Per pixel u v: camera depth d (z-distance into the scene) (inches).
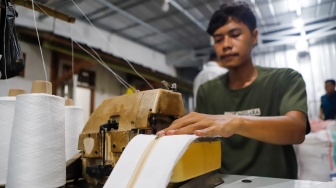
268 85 46.1
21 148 24.8
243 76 49.2
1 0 30.8
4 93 83.7
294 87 40.8
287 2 134.3
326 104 146.6
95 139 29.4
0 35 30.7
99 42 162.9
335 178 27.9
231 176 32.2
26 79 121.9
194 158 23.2
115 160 27.5
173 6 138.5
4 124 28.4
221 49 46.6
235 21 44.9
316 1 137.5
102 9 140.6
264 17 152.9
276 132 30.9
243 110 47.5
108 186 21.3
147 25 163.6
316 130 70.7
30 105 25.3
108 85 172.9
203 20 155.2
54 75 135.3
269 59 191.9
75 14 135.8
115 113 30.2
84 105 164.9
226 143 46.6
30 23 108.4
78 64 147.6
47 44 121.4
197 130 24.4
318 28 164.2
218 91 52.1
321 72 174.9
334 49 172.6
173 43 203.2
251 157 43.5
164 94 28.5
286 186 25.5
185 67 247.0
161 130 26.8
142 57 203.0
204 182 25.2
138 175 20.9
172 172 20.6
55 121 26.8
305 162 59.9
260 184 26.8
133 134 27.2
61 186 27.8
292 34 175.0
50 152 25.8
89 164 30.6
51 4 59.0
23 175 24.3
